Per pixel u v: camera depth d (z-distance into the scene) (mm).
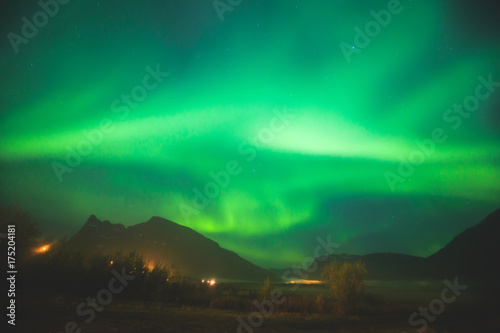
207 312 16625
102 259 22500
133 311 14953
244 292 31422
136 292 21375
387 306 21531
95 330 10219
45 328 10000
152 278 23375
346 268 20516
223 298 21047
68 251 22844
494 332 12836
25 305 13453
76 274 21203
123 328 10820
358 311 18531
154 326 11539
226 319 14367
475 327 13969
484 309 20906
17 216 20703
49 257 21359
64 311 13203
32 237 21438
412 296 33438
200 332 10992
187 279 27547
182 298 21719
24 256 20547
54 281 20250
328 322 14680
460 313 18750
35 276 19812
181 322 12781
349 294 19891
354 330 12828
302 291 35500
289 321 14703
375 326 13852
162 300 21125
